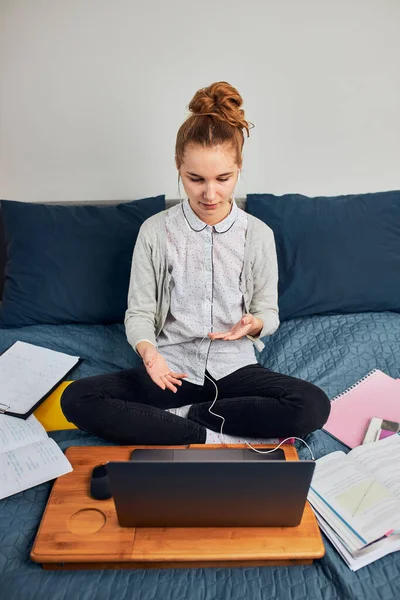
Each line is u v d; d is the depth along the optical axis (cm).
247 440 128
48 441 122
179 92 180
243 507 97
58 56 172
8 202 172
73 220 171
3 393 138
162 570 98
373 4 169
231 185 123
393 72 180
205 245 136
